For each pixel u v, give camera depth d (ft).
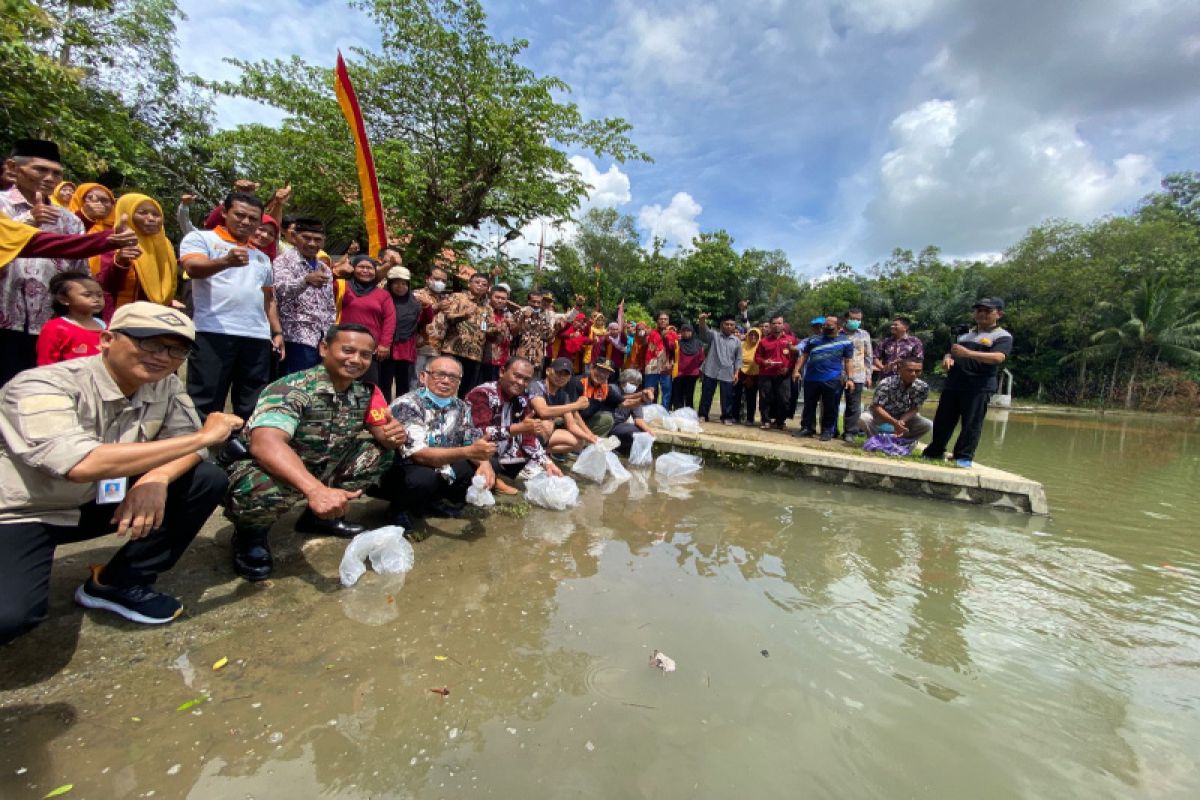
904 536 13.09
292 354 13.57
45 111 19.70
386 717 5.73
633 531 12.11
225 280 11.19
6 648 6.35
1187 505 17.74
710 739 5.66
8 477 5.74
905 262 119.65
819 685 6.80
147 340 6.20
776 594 9.34
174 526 7.16
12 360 9.37
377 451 9.99
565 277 93.56
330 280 13.96
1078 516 15.93
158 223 11.21
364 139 18.44
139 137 36.37
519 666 6.76
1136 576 11.24
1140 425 52.08
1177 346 71.10
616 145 37.96
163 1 37.73
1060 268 79.36
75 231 10.28
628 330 28.63
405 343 17.90
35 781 4.66
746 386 28.04
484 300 20.39
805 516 14.20
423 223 35.04
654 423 22.44
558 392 16.49
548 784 4.92
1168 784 5.48
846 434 23.04
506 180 35.94
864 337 24.11
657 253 109.40
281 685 6.16
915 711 6.43
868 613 8.91
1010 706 6.67
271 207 14.94
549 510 13.28
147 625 7.07
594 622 7.95
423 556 10.05
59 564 8.34
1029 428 43.29
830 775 5.30
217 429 6.42
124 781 4.73
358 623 7.57
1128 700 6.95
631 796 4.83
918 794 5.14
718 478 18.02
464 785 4.87
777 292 106.73
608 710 6.02
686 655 7.23
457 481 12.03
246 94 32.50
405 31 31.99
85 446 5.62
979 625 8.77
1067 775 5.55
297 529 10.51
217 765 4.96
